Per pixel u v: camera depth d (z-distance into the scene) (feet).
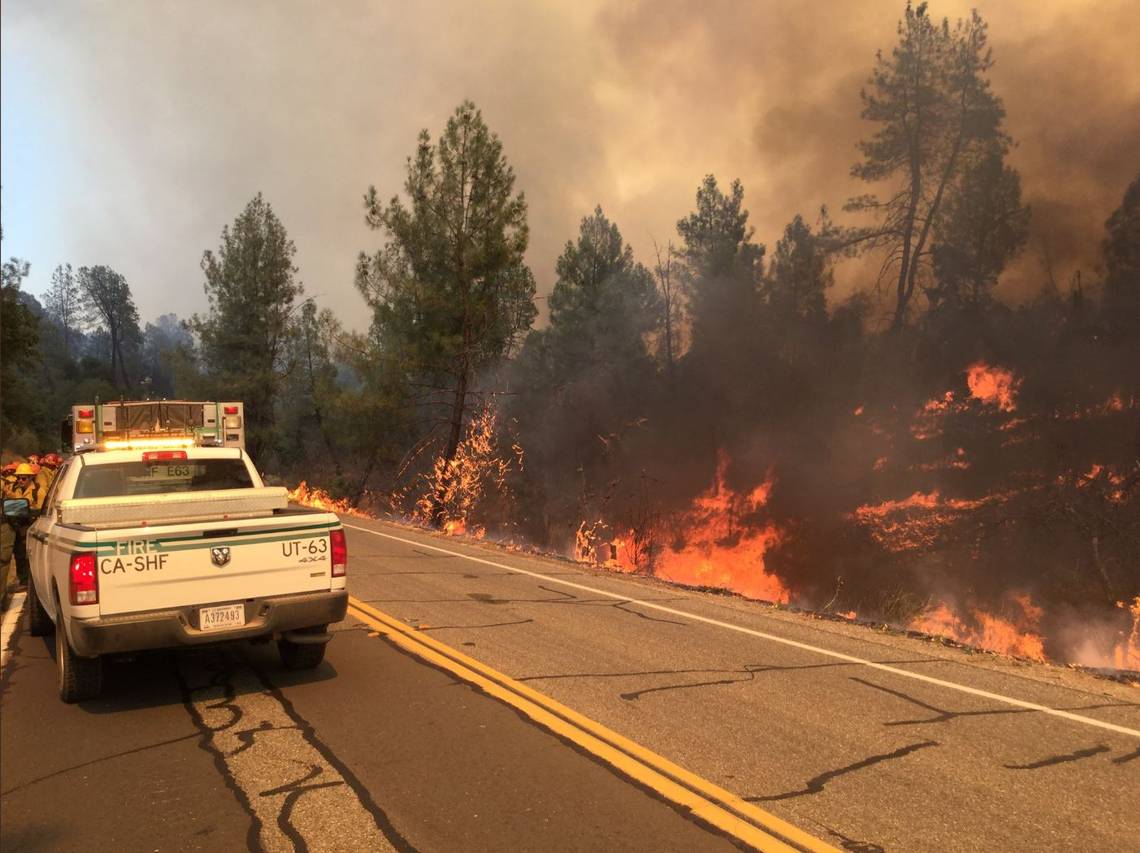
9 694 17.31
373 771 13.07
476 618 25.16
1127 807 12.20
